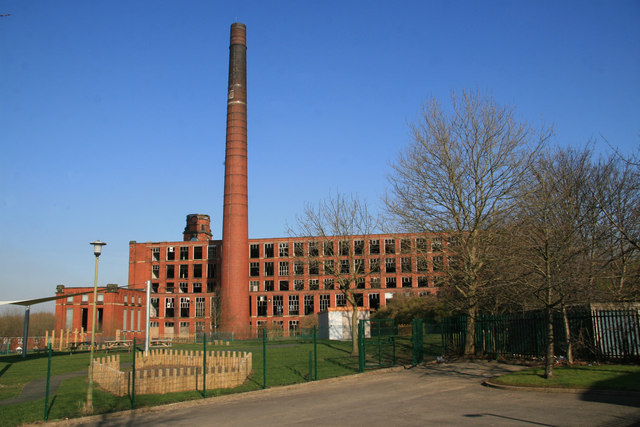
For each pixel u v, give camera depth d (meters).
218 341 60.38
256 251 105.19
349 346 41.97
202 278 105.44
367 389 20.75
